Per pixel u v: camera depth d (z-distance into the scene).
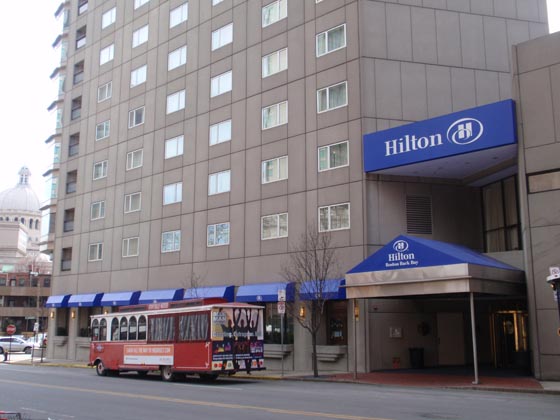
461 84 29.89
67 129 51.75
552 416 12.80
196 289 33.75
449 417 12.62
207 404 15.56
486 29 30.78
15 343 59.84
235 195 35.00
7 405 15.89
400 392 18.83
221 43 37.91
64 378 26.19
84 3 53.50
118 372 28.80
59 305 46.38
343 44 30.38
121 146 44.94
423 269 21.83
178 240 38.44
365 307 27.25
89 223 46.78
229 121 36.28
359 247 27.97
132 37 46.03
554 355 21.89
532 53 23.94
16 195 166.25
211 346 22.75
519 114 23.89
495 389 19.22
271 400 16.36
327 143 30.28
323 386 21.58
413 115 29.14
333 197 29.53
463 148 24.84
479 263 21.45
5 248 143.88
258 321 24.36
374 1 29.89
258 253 32.97
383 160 27.44
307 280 27.53
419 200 28.77
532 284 22.77
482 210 29.56
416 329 28.00
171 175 39.91
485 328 29.47
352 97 29.47
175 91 40.91
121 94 46.00
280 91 33.31
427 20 30.19
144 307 26.83
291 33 33.28
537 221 22.98
